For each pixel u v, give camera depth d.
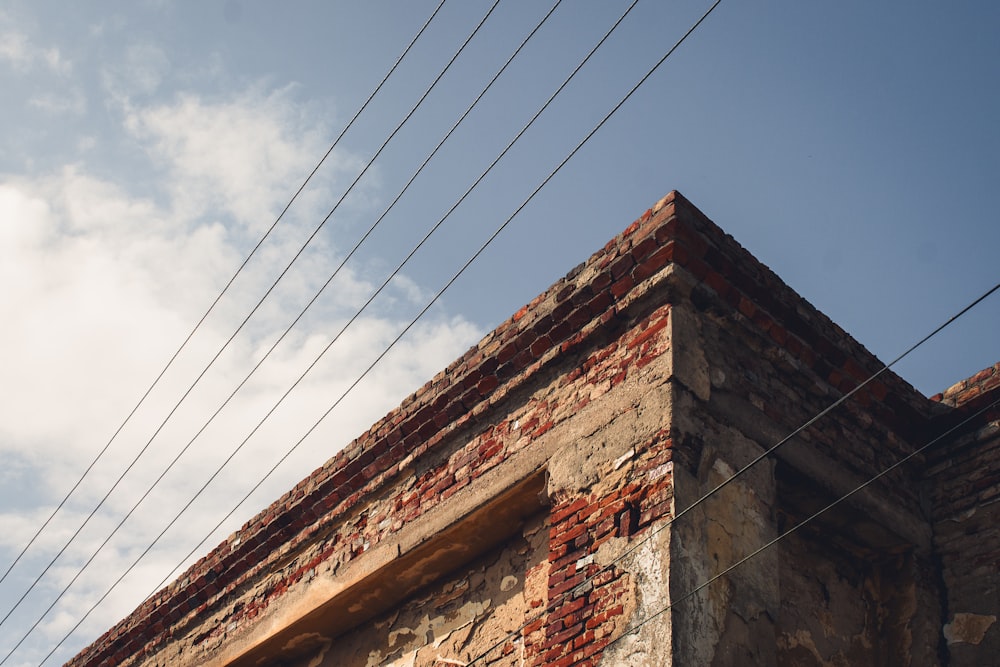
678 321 6.40
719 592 5.76
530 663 6.21
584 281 6.89
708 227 6.70
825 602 6.70
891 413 7.33
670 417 6.07
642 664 5.46
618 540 5.95
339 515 8.13
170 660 9.07
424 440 7.71
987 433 7.19
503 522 7.03
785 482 6.64
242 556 8.77
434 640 7.27
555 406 6.85
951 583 6.89
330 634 8.12
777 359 6.82
